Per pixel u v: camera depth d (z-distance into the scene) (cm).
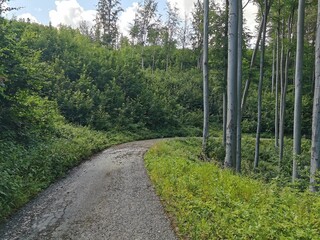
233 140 1156
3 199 725
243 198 690
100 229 614
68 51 3369
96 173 1163
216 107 4628
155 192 870
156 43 6438
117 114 3052
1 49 1235
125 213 701
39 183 948
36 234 600
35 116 1538
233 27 1144
